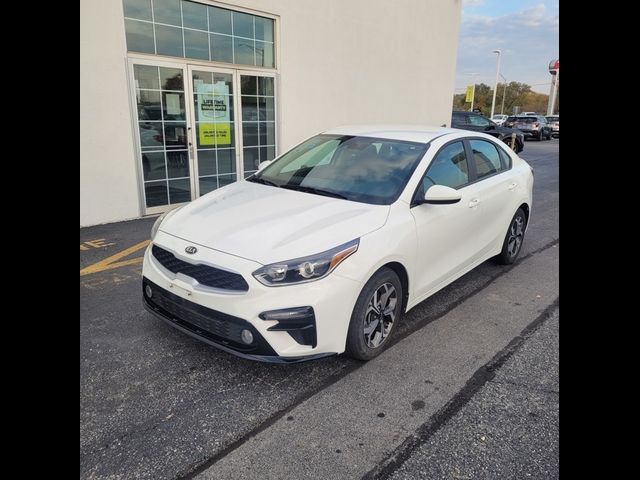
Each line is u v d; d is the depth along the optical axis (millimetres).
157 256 3293
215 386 2971
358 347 3143
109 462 2324
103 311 3945
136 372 3090
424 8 12047
